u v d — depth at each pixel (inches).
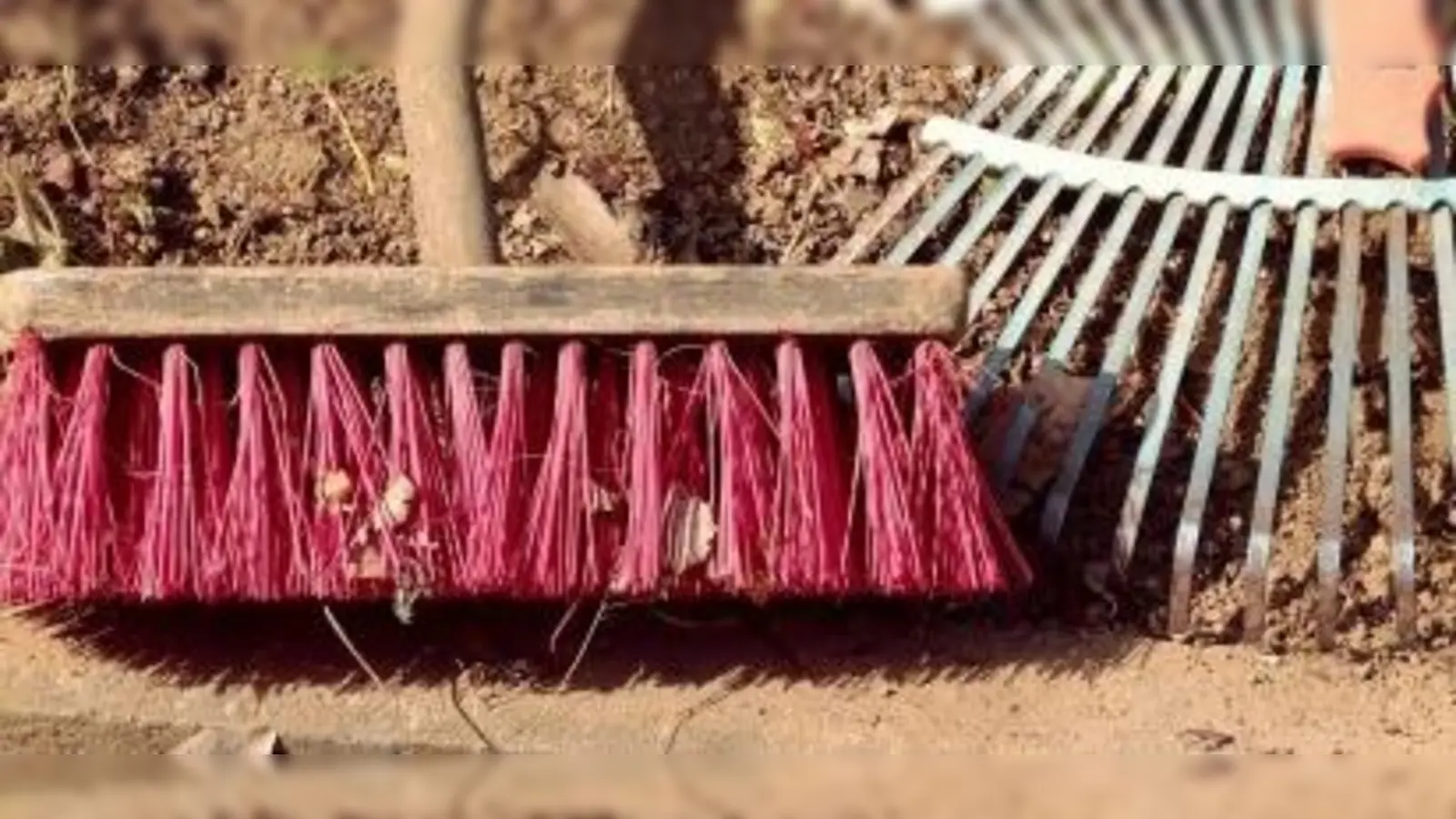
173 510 44.2
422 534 44.5
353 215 50.8
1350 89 49.9
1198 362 49.8
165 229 50.5
